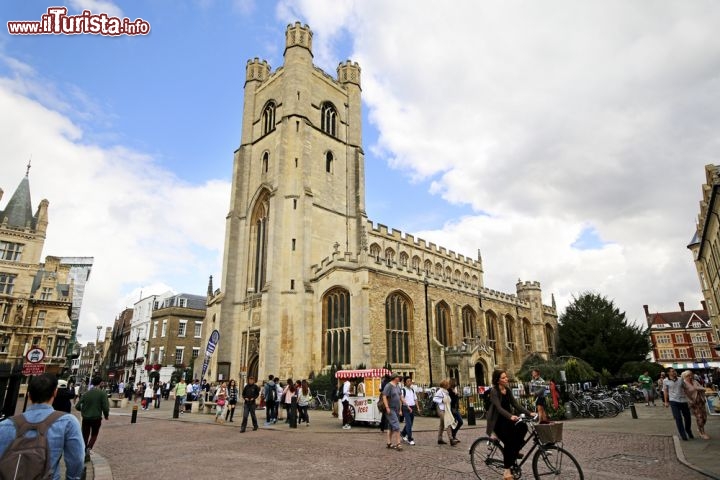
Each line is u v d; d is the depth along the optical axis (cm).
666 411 2681
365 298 3622
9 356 5528
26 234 5925
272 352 3819
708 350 9419
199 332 7469
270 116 5200
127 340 9056
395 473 1080
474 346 4212
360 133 5441
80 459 484
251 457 1323
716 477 941
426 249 5975
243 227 4909
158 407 3744
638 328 5847
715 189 3378
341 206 4912
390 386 1489
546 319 6569
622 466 1109
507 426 901
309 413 2981
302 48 5000
